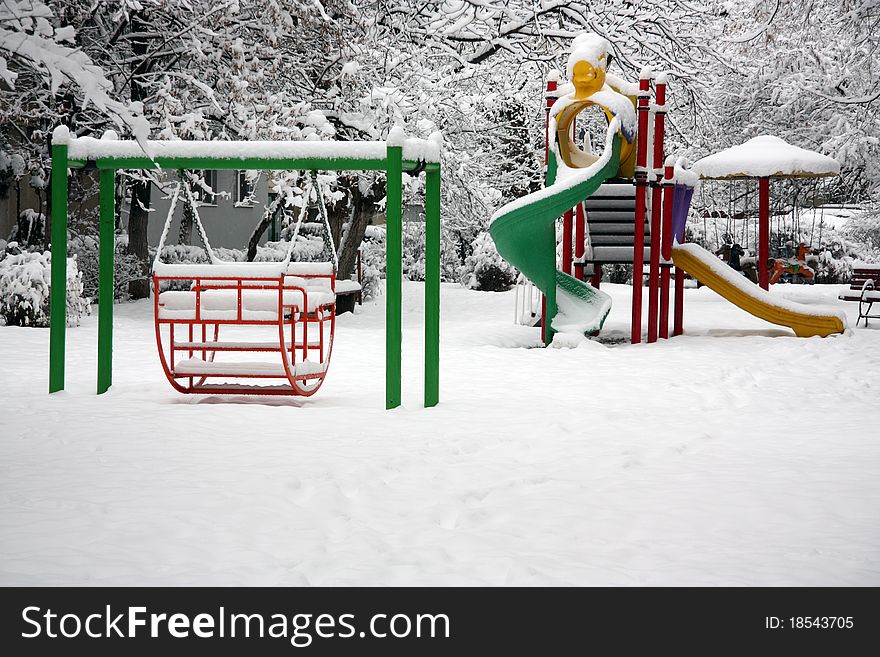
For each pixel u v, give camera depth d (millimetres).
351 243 24141
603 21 22062
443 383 11422
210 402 9711
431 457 6980
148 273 24141
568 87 16891
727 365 13273
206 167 9414
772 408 9602
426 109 21094
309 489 5961
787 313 17234
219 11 18453
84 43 20484
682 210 17828
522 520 5332
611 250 17250
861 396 10516
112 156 9594
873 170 30797
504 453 7203
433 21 21656
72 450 7043
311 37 19938
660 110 16547
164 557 4617
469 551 4773
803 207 38094
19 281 17484
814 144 32188
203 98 20312
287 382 11352
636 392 10703
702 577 4422
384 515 5426
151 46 20688
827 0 25625
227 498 5680
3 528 5031
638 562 4621
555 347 15750
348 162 9273
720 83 30250
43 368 12070
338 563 4562
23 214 23219
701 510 5551
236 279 9297
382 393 10609
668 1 23141
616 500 5785
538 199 15531
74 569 4438
